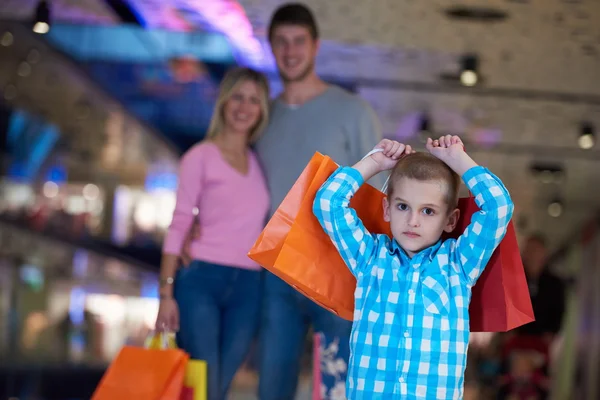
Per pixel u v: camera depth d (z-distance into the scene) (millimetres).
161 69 9102
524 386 6660
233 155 3645
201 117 10922
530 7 6465
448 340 2148
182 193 3572
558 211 15641
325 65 8078
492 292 2328
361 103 3764
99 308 13914
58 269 13680
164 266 3551
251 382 7117
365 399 2145
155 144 12469
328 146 3717
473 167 2219
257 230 3611
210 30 7211
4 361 10688
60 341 12344
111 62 9211
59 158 13180
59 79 10289
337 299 2391
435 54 7621
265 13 6711
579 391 11977
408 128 10586
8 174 12672
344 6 6621
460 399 2182
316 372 3529
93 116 11688
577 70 7770
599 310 13984
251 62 7473
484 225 2176
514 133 10844
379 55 7715
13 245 12781
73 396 10352
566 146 11406
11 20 8016
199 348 3492
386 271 2221
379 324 2176
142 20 7383
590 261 15391
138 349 2992
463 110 9789
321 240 2365
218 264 3525
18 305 12438
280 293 3535
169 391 2928
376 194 2482
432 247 2242
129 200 14375
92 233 14141
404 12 6695
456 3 6477
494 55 7527
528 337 6715
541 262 6734
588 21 6641
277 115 3807
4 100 11219
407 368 2131
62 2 7129
